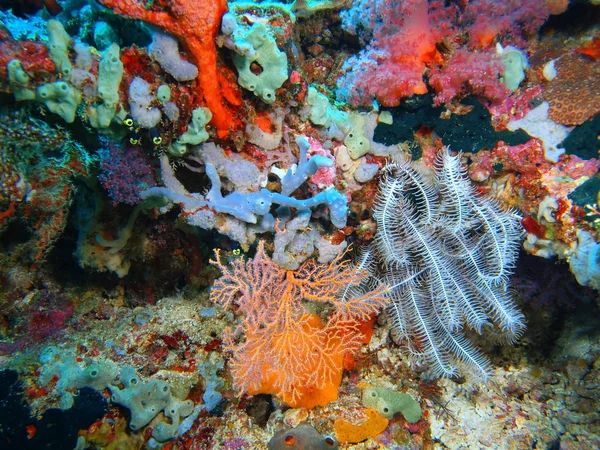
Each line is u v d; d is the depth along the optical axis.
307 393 0.38
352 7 0.37
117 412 0.34
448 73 0.32
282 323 0.35
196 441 0.37
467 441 0.40
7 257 0.39
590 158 0.33
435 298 0.38
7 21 0.40
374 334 0.44
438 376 0.39
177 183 0.33
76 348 0.37
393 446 0.38
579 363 0.43
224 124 0.31
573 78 0.33
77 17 0.39
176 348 0.40
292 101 0.33
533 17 0.33
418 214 0.36
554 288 0.41
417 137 0.36
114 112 0.28
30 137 0.30
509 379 0.45
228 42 0.28
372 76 0.34
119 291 0.48
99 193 0.38
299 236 0.35
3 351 0.37
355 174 0.35
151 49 0.28
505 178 0.36
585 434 0.40
